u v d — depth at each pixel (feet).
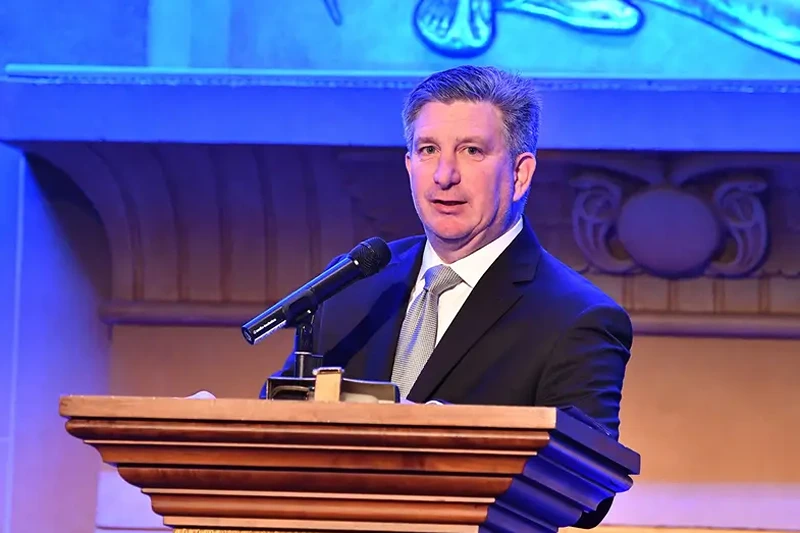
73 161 33.17
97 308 34.76
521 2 31.27
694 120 30.30
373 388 12.64
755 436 32.45
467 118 18.22
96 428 12.10
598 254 32.50
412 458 11.69
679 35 30.76
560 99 30.66
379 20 31.76
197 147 32.22
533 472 11.94
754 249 31.71
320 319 19.66
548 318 17.99
